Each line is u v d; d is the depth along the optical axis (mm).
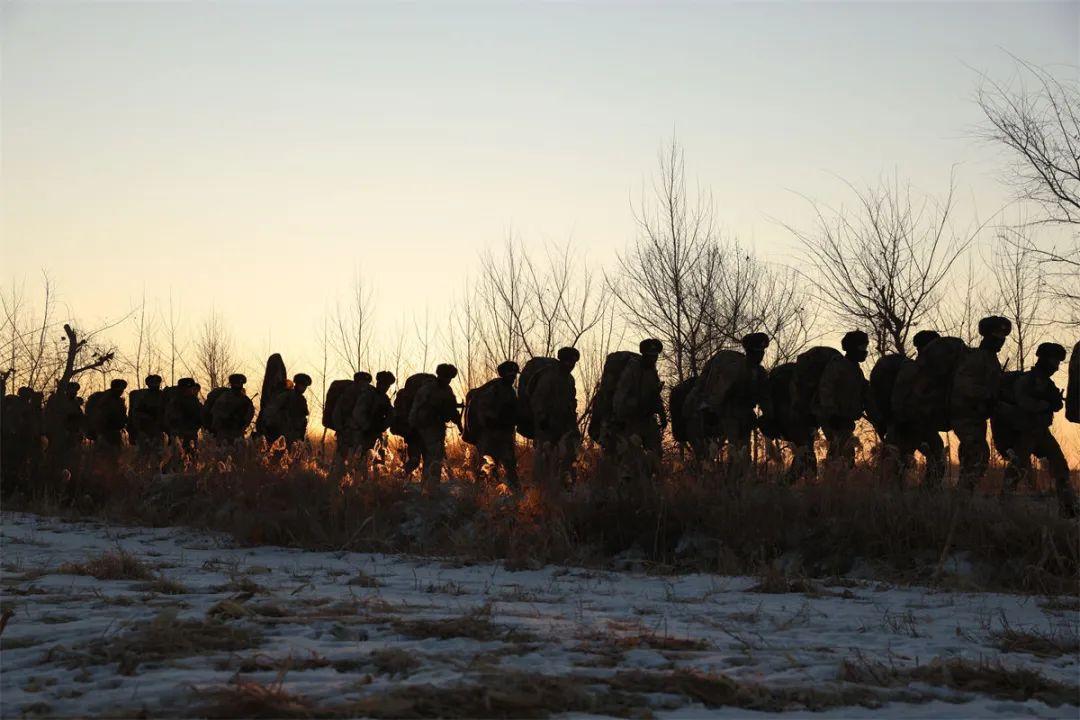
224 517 17312
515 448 18703
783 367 16281
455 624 8109
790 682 6578
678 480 14648
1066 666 7445
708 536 13523
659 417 17266
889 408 15180
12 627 8039
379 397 21469
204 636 7512
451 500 15836
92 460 22172
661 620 8953
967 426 13852
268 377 25719
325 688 6121
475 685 6141
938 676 6859
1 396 22625
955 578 11406
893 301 24375
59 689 6156
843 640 8234
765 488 13930
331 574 12227
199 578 11727
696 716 5883
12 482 21891
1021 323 23812
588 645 7551
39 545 15250
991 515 12266
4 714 5625
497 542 14250
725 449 14477
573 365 17828
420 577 12258
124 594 10031
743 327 27922
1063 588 11047
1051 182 23812
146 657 6941
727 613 9406
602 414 17344
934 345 14523
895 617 9242
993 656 7691
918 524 12477
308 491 16750
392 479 16688
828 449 14461
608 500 14523
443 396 19156
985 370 13812
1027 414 13922
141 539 16375
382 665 6777
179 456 21922
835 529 12797
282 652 7129
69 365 25578
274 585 11078
